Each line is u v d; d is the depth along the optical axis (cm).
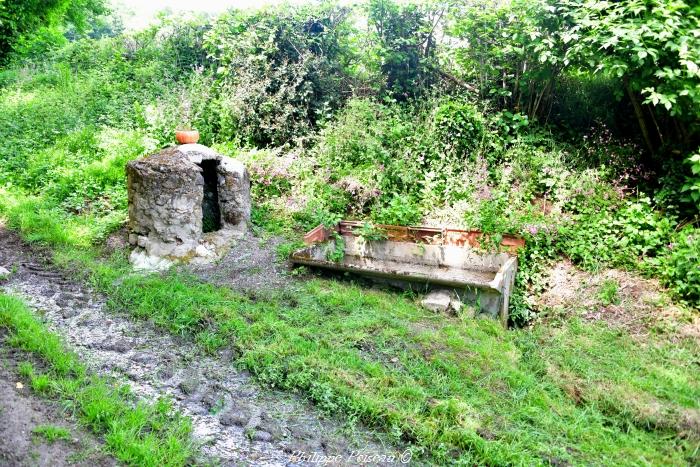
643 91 518
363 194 634
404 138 673
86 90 965
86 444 280
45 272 507
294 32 812
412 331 416
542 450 303
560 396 359
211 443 302
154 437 293
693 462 302
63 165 730
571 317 468
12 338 364
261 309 445
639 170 598
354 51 831
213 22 929
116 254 548
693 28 516
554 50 620
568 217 553
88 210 643
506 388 359
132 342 399
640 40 512
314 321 425
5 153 764
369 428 324
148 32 1111
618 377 375
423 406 334
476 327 435
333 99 783
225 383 358
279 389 356
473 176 613
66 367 342
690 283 458
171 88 908
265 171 671
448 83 761
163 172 522
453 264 552
